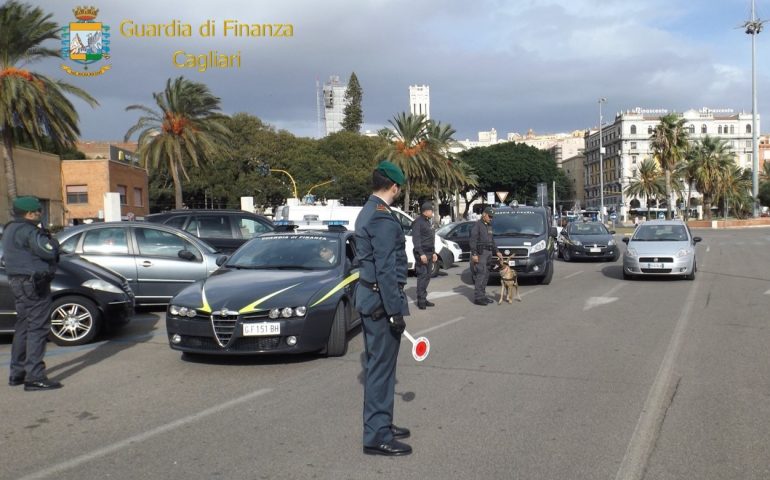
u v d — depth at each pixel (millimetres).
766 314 10109
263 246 8789
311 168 67188
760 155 116938
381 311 4223
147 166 37281
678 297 12414
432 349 7820
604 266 20578
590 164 136375
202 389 6086
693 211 101938
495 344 8094
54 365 7223
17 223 6125
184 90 36156
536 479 3924
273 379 6414
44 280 6141
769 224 60719
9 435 4844
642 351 7551
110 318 8539
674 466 4102
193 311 6852
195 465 4199
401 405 5484
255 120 64875
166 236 11008
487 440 4605
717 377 6289
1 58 25938
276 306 6805
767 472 3994
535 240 15117
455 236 22688
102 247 10711
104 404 5637
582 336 8562
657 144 55906
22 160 37812
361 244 4254
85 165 46219
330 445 4539
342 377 6461
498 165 87938
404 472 4047
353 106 98812
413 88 180750
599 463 4160
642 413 5184
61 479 4008
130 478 4008
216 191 62531
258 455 4363
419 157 45406
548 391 5871
